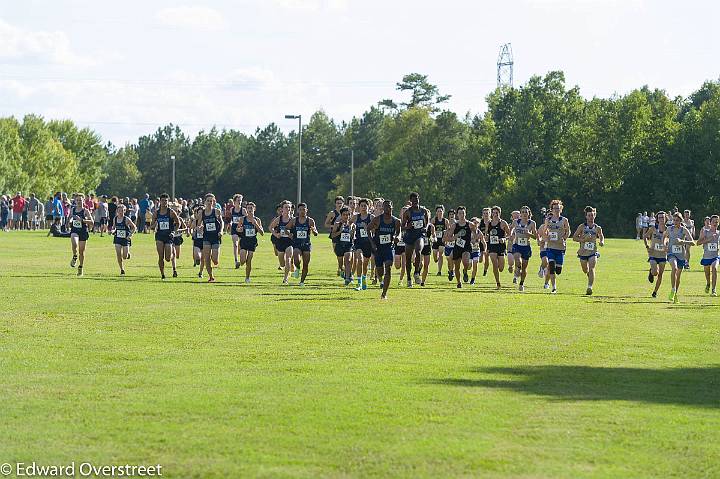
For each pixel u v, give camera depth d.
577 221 176.50
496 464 14.67
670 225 42.28
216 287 44.34
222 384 20.61
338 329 30.12
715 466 14.81
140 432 16.31
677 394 20.56
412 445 15.67
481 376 22.22
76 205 51.19
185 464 14.48
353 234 48.28
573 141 179.00
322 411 18.03
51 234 98.00
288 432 16.42
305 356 24.67
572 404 19.17
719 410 18.92
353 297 40.69
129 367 22.64
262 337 28.06
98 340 26.98
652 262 44.12
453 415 17.91
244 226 47.78
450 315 34.66
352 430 16.61
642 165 169.75
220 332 29.02
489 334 29.67
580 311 37.03
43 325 30.05
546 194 179.00
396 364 23.64
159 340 27.16
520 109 191.88
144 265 59.31
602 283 52.31
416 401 19.09
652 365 24.47
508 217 181.38
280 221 48.72
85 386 20.23
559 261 46.12
